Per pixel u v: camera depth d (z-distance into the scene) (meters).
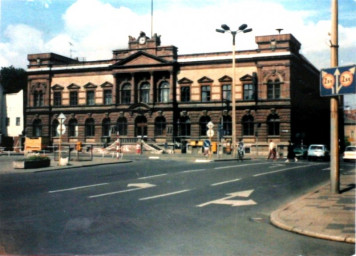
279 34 60.25
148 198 16.53
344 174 26.56
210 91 63.88
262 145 60.28
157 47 65.69
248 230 11.06
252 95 61.38
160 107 65.00
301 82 65.06
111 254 8.78
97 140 69.19
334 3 15.73
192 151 63.19
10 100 80.31
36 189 19.17
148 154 59.69
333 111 16.52
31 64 73.81
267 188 19.66
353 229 10.62
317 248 9.27
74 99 71.31
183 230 11.02
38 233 10.59
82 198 16.47
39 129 73.31
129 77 67.81
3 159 42.25
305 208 13.52
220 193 18.03
